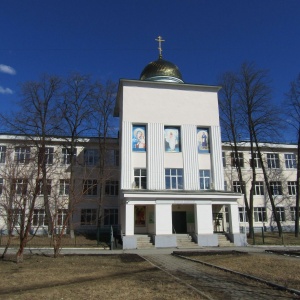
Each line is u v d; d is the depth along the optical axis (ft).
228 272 43.50
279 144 157.28
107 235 115.85
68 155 132.67
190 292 30.71
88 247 87.71
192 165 103.96
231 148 146.82
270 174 154.10
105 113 129.70
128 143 102.68
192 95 110.52
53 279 38.63
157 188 99.86
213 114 110.01
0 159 126.00
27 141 120.98
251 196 119.24
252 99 125.90
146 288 32.71
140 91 107.65
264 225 146.00
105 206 131.23
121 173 100.53
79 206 128.88
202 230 93.71
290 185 155.53
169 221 92.68
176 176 102.89
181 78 126.62
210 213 95.20
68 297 28.99
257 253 69.77
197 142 107.45
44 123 117.70
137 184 100.63
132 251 80.79
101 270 46.16
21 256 55.47
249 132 126.21
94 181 132.87
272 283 34.37
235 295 29.86
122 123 104.12
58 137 125.29
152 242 91.76
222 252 71.20
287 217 150.20
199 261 54.95
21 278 39.37
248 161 153.79
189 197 94.99
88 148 136.67
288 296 29.53
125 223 90.33
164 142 105.09
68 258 62.49
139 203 92.12
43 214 118.11
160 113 106.73
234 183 149.89
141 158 102.83
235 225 95.76
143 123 105.19
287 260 54.65
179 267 49.34
